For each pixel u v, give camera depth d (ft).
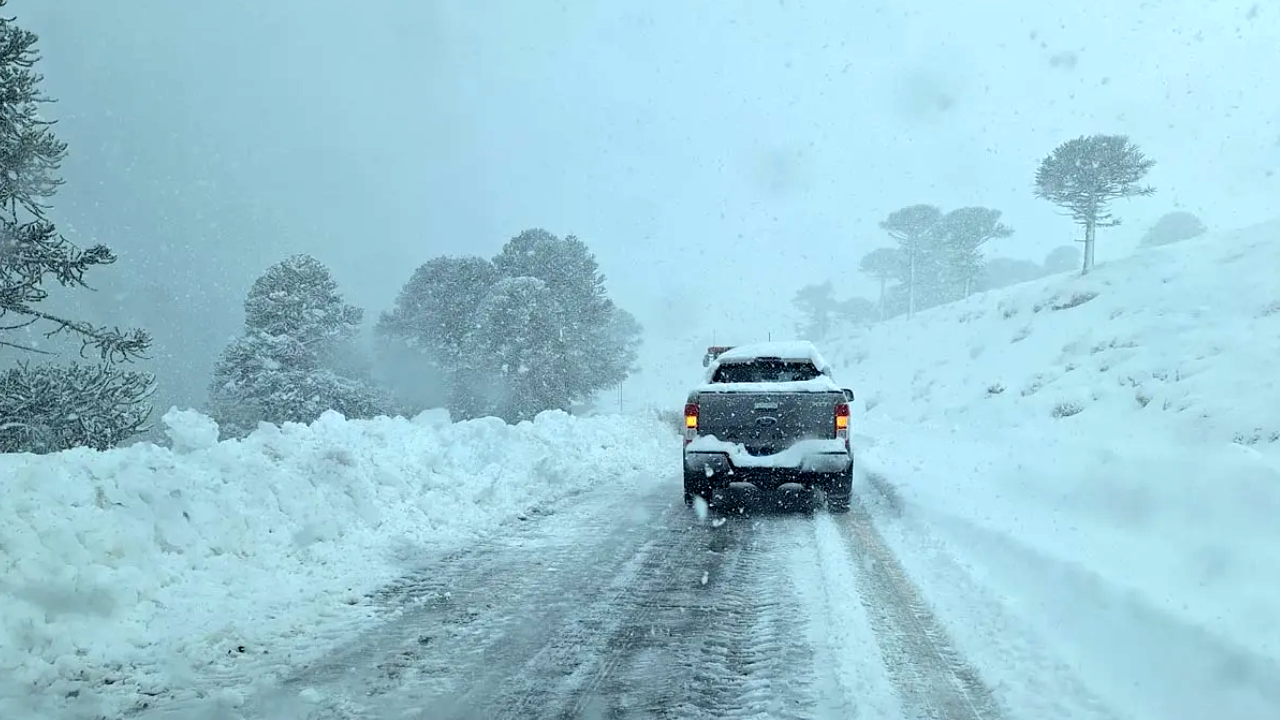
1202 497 25.35
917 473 43.75
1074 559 21.09
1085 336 119.34
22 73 54.90
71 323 58.13
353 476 27.12
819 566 23.71
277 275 150.30
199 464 23.97
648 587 21.30
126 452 22.36
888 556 25.09
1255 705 12.62
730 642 16.94
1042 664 15.47
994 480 37.86
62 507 18.51
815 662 15.69
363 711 13.35
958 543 26.48
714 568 23.47
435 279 215.51
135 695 13.70
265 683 14.42
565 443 48.47
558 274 198.70
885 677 14.88
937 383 139.85
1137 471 30.53
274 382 144.25
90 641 15.48
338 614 18.58
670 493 38.22
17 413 51.24
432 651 16.29
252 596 19.11
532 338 174.81
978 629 17.66
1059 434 54.24
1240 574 18.56
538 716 13.28
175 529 20.42
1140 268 163.32
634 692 14.29
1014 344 144.25
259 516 23.27
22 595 15.72
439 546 25.76
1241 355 62.75
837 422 32.78
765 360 35.35
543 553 25.20
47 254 55.77
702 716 13.30
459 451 38.47
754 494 38.96
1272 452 33.06
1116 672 14.89
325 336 152.05
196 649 15.85
